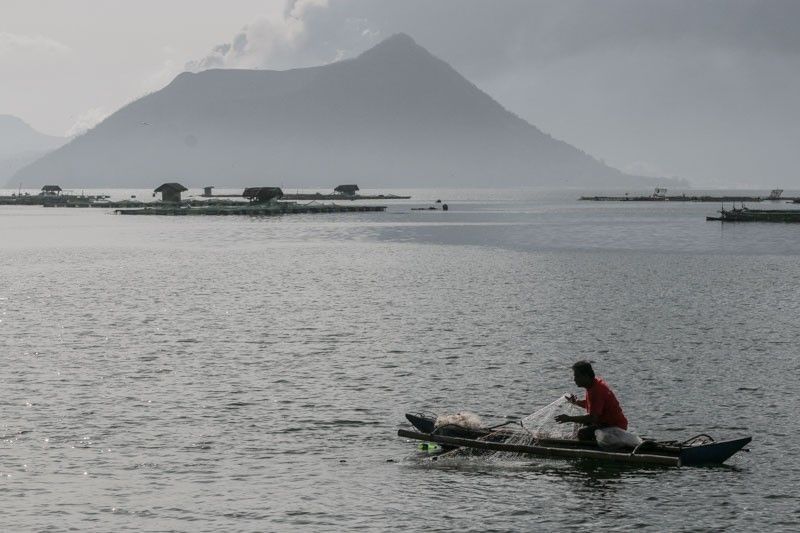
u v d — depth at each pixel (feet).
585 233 381.40
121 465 66.28
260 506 58.85
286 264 236.22
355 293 170.50
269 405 83.25
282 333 123.03
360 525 56.03
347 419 78.84
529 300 159.02
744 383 92.02
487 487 62.90
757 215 452.76
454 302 156.35
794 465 66.54
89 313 142.92
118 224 466.70
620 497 60.90
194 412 80.59
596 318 136.87
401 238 349.82
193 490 61.52
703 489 62.13
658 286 182.09
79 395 86.48
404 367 100.12
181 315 140.67
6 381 92.38
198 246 306.14
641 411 81.46
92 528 55.06
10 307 150.51
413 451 70.38
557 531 55.31
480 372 97.60
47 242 330.54
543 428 74.79
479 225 454.40
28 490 61.11
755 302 156.04
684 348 111.75
